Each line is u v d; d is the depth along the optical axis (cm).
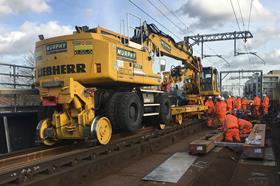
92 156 796
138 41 1162
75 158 743
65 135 880
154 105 1202
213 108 2016
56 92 861
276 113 2286
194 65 1983
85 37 884
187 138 1481
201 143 1002
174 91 1825
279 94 2505
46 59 927
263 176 799
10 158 722
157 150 1145
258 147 952
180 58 1689
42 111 980
